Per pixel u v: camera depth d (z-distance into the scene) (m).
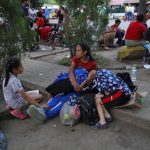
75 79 3.11
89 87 3.09
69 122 2.98
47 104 3.18
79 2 4.85
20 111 3.21
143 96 3.16
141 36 5.29
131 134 2.80
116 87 2.97
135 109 3.01
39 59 5.59
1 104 3.43
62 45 7.13
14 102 3.13
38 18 8.06
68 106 3.01
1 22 3.67
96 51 5.82
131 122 2.92
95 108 2.98
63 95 3.21
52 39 7.38
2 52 3.68
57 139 2.80
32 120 3.17
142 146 2.62
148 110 2.99
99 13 4.98
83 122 3.03
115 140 2.72
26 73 4.35
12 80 3.04
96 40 5.13
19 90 3.04
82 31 4.91
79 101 3.02
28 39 3.87
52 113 3.14
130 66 4.90
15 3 3.63
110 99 2.96
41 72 4.41
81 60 3.20
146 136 2.76
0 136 2.80
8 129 3.03
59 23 7.93
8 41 3.67
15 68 3.03
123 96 2.97
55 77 4.11
